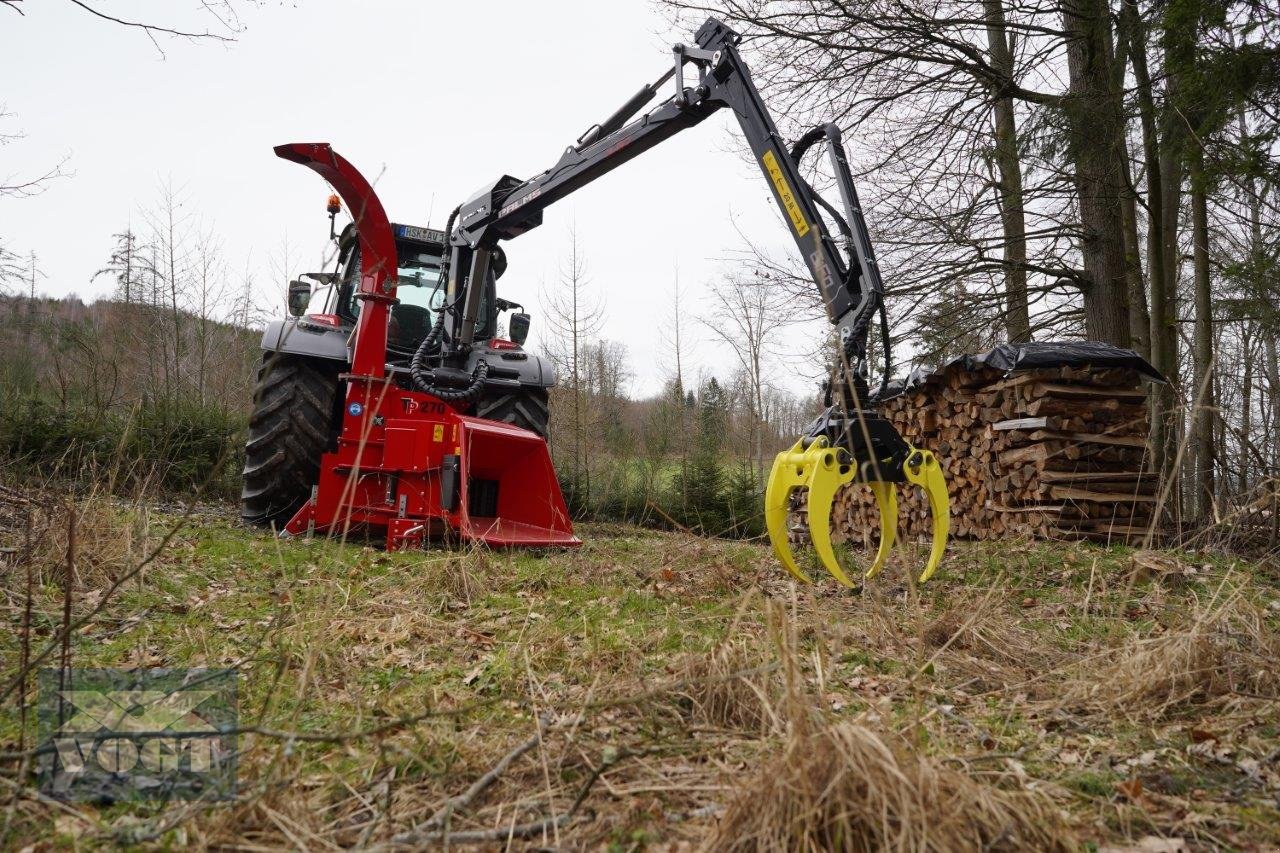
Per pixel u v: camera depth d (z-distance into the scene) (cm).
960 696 258
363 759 195
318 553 479
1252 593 393
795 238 425
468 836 155
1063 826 156
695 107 482
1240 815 178
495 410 661
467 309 635
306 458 618
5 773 175
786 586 433
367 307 553
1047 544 531
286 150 510
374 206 542
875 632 321
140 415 830
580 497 1124
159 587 380
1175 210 898
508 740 210
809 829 142
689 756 198
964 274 912
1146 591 410
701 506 1130
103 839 156
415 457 520
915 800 142
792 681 170
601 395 1508
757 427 1520
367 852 148
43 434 761
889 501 357
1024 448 579
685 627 338
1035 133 773
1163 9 658
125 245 1426
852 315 393
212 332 1438
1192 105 652
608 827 167
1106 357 569
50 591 350
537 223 623
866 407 369
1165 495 267
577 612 371
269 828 161
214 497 861
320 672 262
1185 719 241
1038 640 324
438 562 425
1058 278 887
